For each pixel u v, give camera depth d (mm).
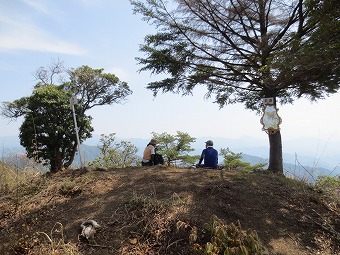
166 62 8055
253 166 10117
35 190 5129
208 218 4012
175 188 4930
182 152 11039
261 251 3291
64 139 7930
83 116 8961
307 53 5508
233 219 4164
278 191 5215
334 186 5754
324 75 6613
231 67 8523
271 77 6930
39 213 4277
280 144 8492
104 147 9398
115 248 3510
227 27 7922
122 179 5461
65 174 5902
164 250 3514
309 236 4180
